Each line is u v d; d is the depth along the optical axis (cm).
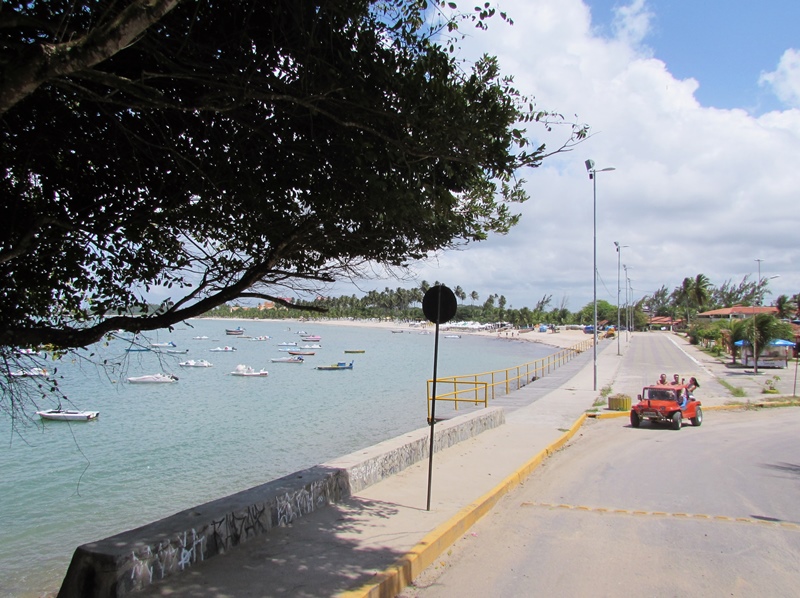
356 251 638
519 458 1224
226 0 443
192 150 523
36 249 504
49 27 346
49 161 507
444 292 809
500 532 761
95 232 518
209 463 1750
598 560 654
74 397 3306
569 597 548
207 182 525
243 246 594
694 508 913
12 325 489
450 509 793
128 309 561
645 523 812
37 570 981
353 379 4597
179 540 523
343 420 2528
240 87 443
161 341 10188
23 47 330
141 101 455
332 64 468
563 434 1609
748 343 4441
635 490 1036
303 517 714
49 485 1502
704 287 10675
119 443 2048
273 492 684
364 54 463
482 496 877
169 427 2378
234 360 6575
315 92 464
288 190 561
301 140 511
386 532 673
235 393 3619
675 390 1984
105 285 546
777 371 4144
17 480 1553
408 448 1071
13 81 315
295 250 609
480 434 1550
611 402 2280
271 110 495
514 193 716
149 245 546
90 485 1506
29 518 1248
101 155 509
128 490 1466
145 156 518
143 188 538
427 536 666
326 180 540
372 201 520
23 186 493
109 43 315
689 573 615
